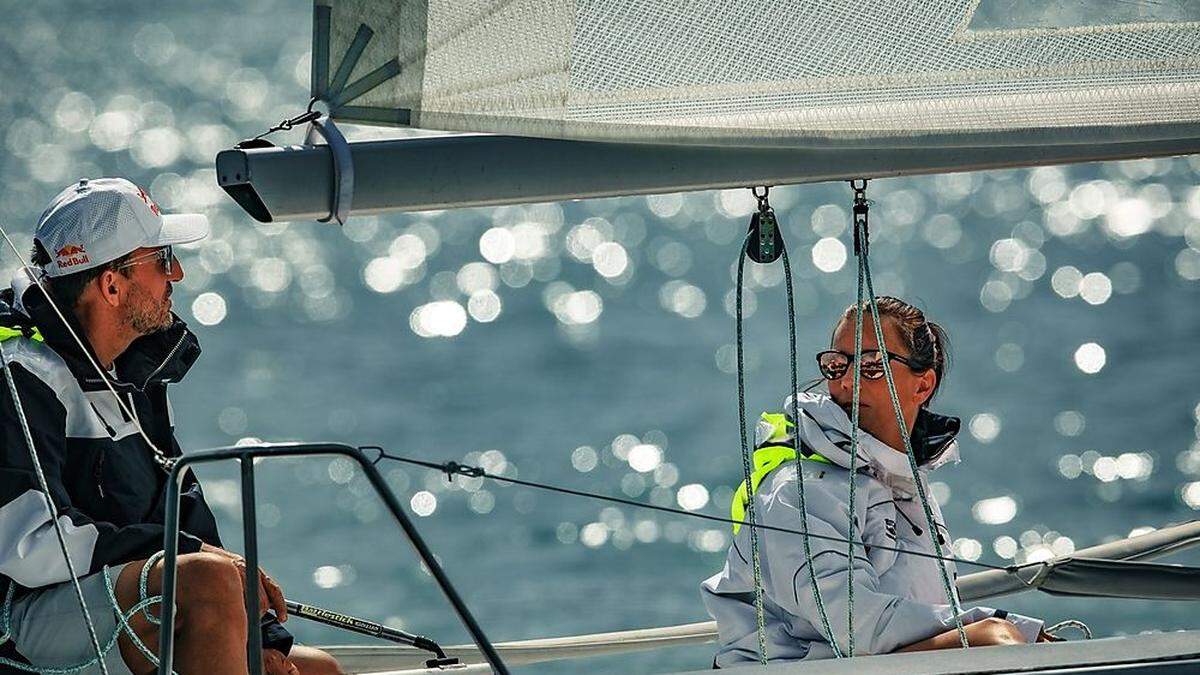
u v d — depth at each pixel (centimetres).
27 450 1457
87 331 1538
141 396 1595
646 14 1348
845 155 1411
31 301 1520
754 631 1573
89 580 1440
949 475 5531
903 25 1395
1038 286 9269
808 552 1473
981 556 4900
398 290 9825
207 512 1630
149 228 1543
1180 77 1443
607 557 4769
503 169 1358
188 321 8831
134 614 1417
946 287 9538
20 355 1491
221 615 1405
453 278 10238
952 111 1414
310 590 4559
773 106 1384
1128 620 3656
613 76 1350
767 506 1555
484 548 4856
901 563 1577
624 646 1902
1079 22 1420
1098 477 5481
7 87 17362
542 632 4228
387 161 1339
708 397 6850
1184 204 12050
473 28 1323
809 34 1374
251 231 11575
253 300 9412
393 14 1314
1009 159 1455
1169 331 7744
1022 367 7169
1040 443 5894
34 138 15350
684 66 1358
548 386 7119
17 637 1438
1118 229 11288
